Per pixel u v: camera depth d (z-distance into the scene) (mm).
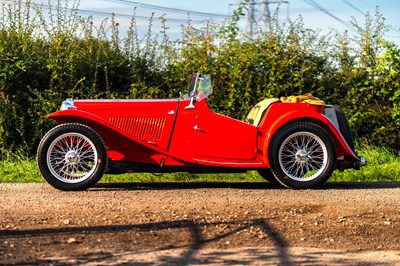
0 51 12562
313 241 6172
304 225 6746
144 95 13227
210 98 13281
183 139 9039
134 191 8836
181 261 5359
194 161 8984
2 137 12375
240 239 6156
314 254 5703
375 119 13625
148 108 9062
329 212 7383
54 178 8648
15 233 6184
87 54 13211
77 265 5176
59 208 7414
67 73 12938
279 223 6801
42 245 5773
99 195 8398
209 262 5344
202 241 6055
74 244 5828
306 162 9062
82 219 6820
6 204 7664
